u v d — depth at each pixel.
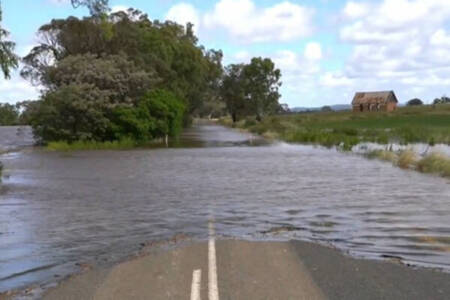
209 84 111.50
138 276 7.53
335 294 6.60
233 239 10.10
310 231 11.17
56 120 45.94
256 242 9.77
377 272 7.70
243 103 118.12
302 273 7.56
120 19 58.97
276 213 13.50
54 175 23.22
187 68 74.88
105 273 7.79
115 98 48.81
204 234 10.91
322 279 7.27
